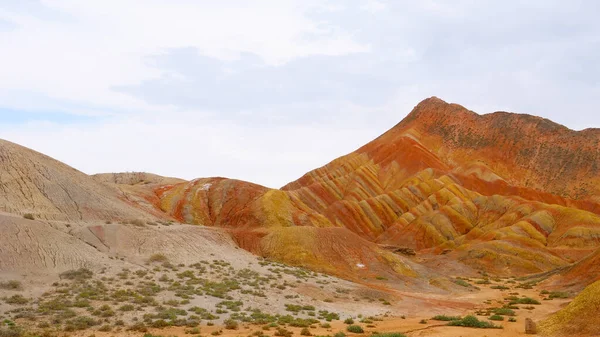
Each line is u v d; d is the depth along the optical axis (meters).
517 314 41.31
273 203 97.25
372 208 139.25
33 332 27.11
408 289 59.34
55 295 35.22
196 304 36.66
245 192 104.38
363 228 133.62
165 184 115.38
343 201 141.38
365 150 196.75
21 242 41.28
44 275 38.72
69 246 44.25
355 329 31.64
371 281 61.59
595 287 30.97
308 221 95.06
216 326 31.31
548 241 107.81
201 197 104.19
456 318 37.38
